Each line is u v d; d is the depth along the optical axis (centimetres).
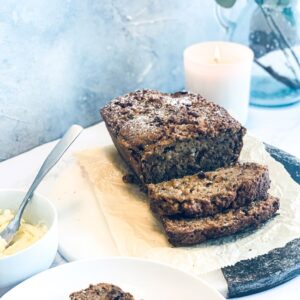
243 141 65
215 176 59
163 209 54
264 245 52
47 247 49
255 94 79
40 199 53
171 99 66
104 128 77
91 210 59
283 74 77
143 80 81
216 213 55
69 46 71
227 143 61
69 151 71
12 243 50
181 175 60
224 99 72
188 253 52
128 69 78
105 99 78
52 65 70
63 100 73
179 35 82
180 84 86
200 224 53
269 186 58
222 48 77
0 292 48
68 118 75
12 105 68
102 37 73
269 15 74
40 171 56
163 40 80
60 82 72
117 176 64
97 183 62
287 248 52
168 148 59
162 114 62
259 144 67
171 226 53
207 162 61
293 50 76
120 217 57
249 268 50
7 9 64
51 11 67
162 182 59
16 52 66
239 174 58
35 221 53
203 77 71
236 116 73
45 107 71
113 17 73
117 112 65
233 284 48
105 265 48
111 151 69
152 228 55
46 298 46
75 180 64
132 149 60
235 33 80
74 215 58
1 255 48
